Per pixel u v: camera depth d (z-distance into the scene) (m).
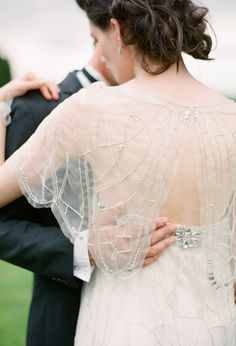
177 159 2.28
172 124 2.29
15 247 2.57
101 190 2.33
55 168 2.39
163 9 2.31
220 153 2.31
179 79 2.37
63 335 2.73
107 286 2.38
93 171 2.34
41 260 2.54
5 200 2.46
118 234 2.33
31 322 2.81
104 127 2.30
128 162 2.28
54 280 2.75
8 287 5.85
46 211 2.76
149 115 2.29
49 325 2.75
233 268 2.44
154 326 2.30
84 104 2.33
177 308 2.32
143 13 2.30
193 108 2.32
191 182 2.30
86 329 2.41
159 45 2.29
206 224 2.34
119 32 2.38
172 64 2.37
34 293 2.83
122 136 2.29
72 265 2.49
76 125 2.33
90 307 2.42
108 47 2.59
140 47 2.35
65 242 2.53
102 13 2.55
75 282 2.50
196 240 2.34
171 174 2.28
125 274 2.35
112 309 2.34
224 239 2.38
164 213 2.32
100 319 2.36
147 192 2.28
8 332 4.89
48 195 2.40
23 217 2.71
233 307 2.44
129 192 2.29
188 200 2.31
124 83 2.51
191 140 2.30
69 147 2.35
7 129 2.75
